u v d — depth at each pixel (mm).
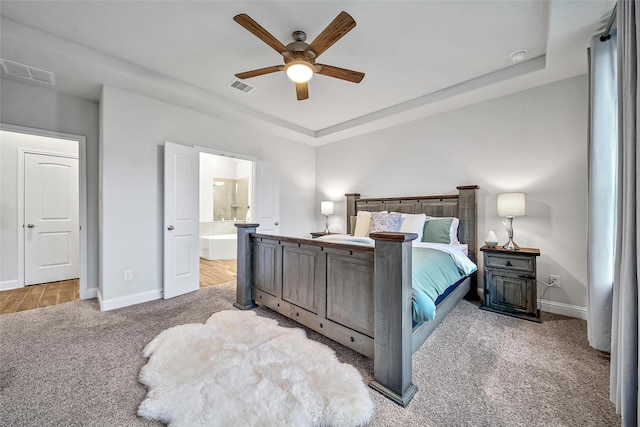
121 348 1977
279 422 1248
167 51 2420
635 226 1215
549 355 1905
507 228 3002
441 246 2703
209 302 3021
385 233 1546
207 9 1923
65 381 1594
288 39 2242
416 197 3740
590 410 1387
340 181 4863
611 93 1914
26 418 1312
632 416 1196
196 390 1459
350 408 1329
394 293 1475
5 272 3432
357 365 1770
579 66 2445
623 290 1246
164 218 3115
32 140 3623
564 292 2670
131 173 2939
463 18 1995
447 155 3498
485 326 2383
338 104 3564
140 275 3016
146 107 3057
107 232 2773
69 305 2879
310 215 5219
